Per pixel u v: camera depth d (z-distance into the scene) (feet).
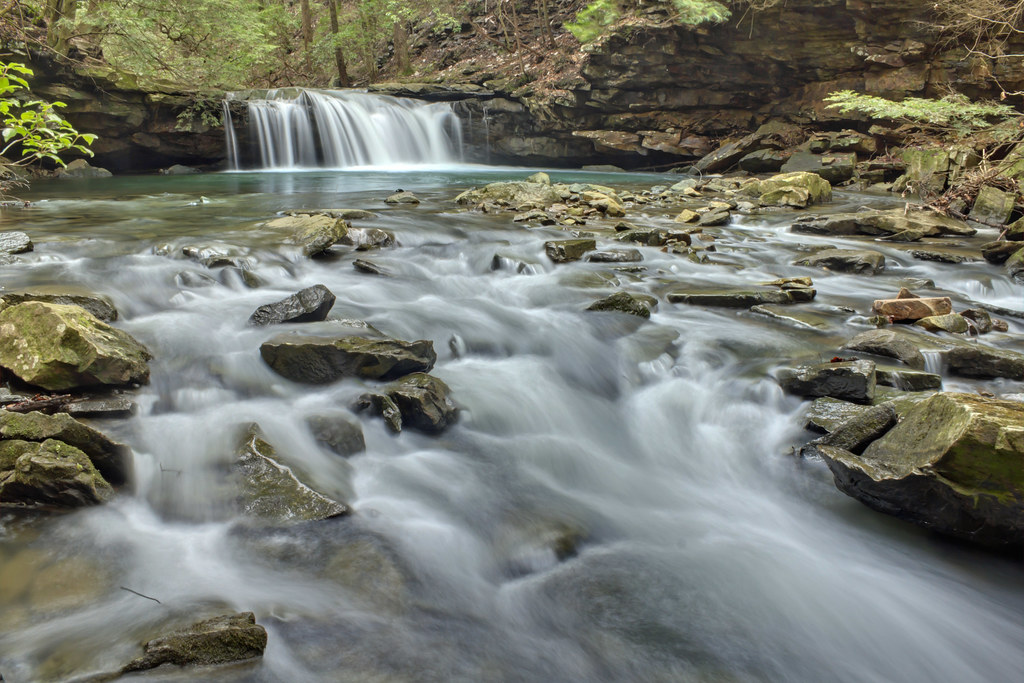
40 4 57.36
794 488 14.60
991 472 12.01
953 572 12.23
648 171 76.69
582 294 22.97
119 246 25.22
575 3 92.63
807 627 10.88
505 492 13.84
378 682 9.02
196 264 22.68
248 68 95.81
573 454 15.60
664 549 12.60
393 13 93.30
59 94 61.26
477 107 82.07
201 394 15.07
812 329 21.15
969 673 10.30
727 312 22.80
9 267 21.65
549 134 79.71
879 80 63.62
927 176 50.14
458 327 20.16
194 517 11.93
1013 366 17.78
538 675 9.51
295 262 24.85
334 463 13.65
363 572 10.93
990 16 56.65
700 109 73.61
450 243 29.12
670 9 66.80
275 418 14.39
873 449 14.05
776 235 35.96
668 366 18.98
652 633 10.53
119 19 65.36
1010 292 26.89
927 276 28.14
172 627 9.21
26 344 14.29
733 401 17.47
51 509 11.59
